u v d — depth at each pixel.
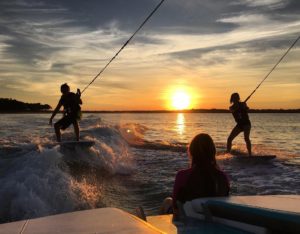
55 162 7.68
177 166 10.46
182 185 3.38
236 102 12.22
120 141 15.40
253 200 2.91
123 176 8.80
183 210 3.24
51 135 14.55
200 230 2.75
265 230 2.49
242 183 8.26
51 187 6.37
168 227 2.92
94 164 9.42
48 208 5.73
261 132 34.69
